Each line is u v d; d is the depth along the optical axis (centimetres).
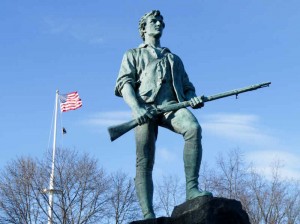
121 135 708
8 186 3519
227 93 726
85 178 2888
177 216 648
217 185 2772
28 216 2805
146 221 657
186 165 688
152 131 728
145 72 750
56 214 2672
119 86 752
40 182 2844
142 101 737
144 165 725
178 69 762
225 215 641
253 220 2650
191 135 690
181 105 719
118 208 2842
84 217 2758
